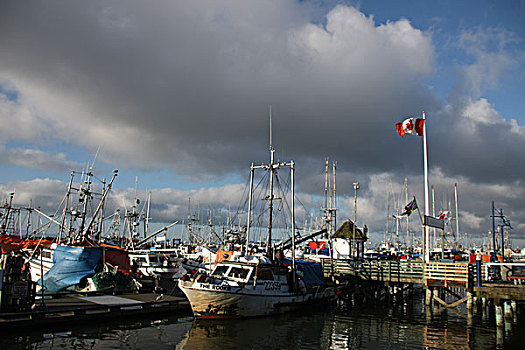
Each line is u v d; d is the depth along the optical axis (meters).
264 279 26.41
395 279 34.47
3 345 17.11
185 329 22.08
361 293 36.41
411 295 39.19
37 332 19.17
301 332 22.83
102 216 44.94
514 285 26.16
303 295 29.66
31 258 30.39
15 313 19.09
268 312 26.42
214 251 44.16
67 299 25.17
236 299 24.48
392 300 36.44
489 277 32.22
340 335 22.58
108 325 21.67
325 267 38.31
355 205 44.06
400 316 29.27
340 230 42.50
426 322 26.88
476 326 25.50
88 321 21.47
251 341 20.41
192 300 23.84
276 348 19.38
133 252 46.31
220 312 24.25
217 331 22.05
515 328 24.73
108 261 31.03
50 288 27.91
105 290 28.44
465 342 21.25
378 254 57.72
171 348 18.58
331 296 34.31
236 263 26.69
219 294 23.94
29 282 20.75
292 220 31.00
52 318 19.98
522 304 31.17
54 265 28.84
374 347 20.09
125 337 19.75
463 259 45.41
